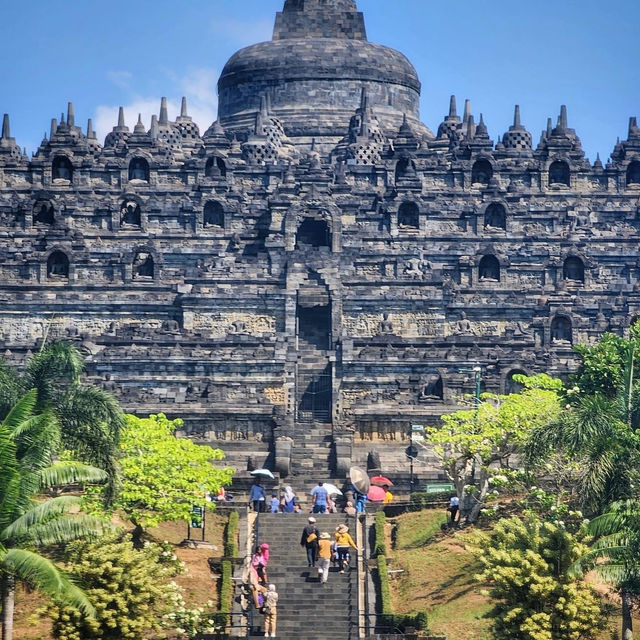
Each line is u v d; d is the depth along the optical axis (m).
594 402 106.00
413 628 109.00
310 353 169.88
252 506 134.00
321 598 113.56
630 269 196.25
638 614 107.50
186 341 171.25
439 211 199.50
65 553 109.50
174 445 122.94
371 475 150.50
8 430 92.75
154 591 101.88
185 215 198.00
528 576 101.69
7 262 187.75
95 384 163.00
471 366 167.88
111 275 187.62
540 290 188.12
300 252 185.25
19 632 102.75
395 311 183.00
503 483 124.94
